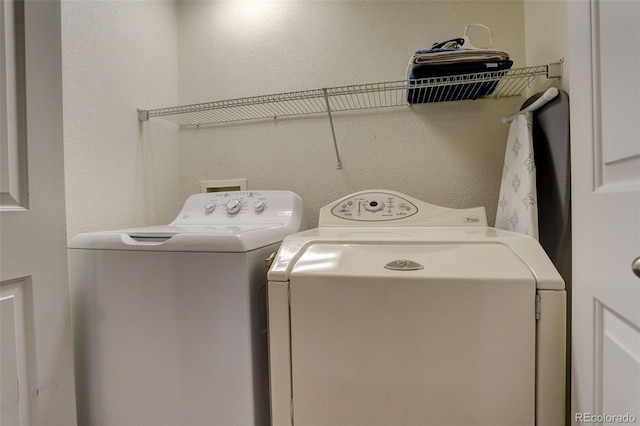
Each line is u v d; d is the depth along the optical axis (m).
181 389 0.86
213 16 1.71
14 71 0.72
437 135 1.46
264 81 1.63
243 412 0.82
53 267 0.80
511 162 1.19
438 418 0.67
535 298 0.64
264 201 1.32
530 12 1.31
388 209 1.23
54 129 0.80
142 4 1.47
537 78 1.26
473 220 1.15
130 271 0.90
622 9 0.51
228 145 1.69
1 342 0.70
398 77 1.49
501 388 0.65
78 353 0.94
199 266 0.84
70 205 1.10
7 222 0.71
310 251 0.81
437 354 0.67
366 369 0.70
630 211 0.49
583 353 0.62
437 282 0.67
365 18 1.53
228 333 0.83
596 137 0.58
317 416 0.72
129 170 1.37
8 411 0.71
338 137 1.56
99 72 1.22
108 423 0.92
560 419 0.63
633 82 0.49
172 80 1.69
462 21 1.43
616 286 0.53
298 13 1.60
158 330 0.88
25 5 0.74
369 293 0.70
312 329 0.72
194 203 1.40
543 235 1.08
